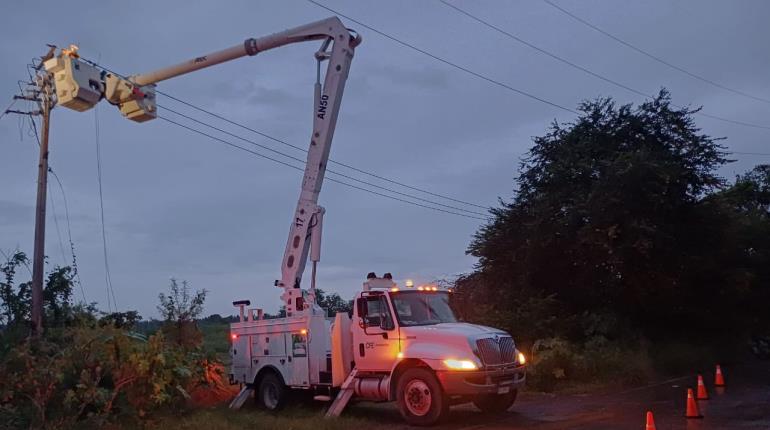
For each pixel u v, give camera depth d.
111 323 14.02
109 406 12.09
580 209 23.17
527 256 24.80
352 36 15.89
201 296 19.39
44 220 15.84
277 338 15.56
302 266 15.55
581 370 19.58
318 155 15.61
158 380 12.82
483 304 24.81
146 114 16.23
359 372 14.48
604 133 25.52
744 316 27.67
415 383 13.49
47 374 11.71
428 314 14.55
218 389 17.27
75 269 16.67
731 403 15.26
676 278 24.47
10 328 13.91
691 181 24.14
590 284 24.56
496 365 13.50
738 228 27.27
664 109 25.48
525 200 26.23
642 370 20.59
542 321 21.47
